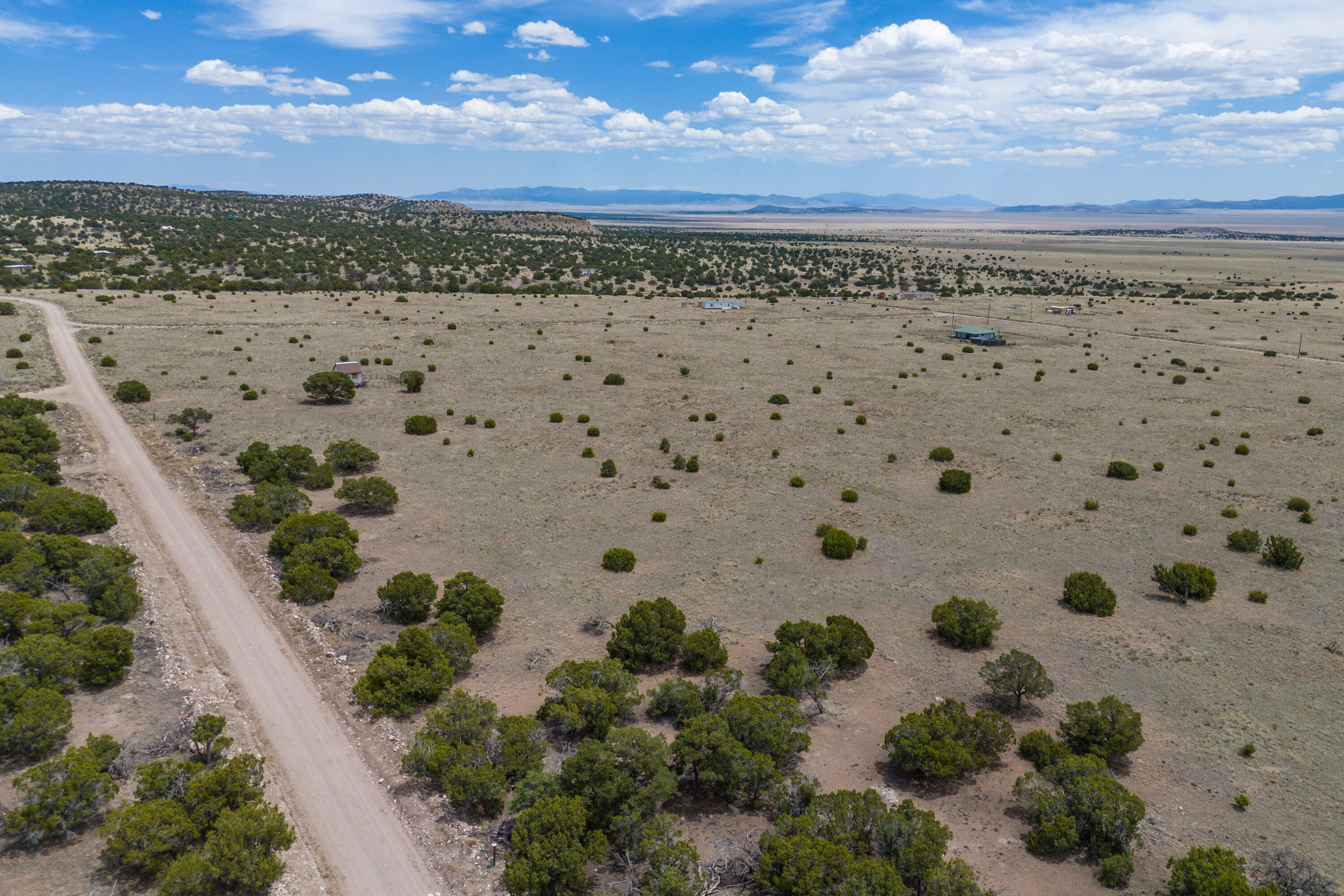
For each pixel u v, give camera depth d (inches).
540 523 2292.1
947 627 1648.6
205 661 1497.3
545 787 1117.1
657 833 1035.3
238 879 956.6
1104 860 1032.8
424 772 1211.2
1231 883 940.6
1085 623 1761.8
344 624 1663.4
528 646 1621.6
